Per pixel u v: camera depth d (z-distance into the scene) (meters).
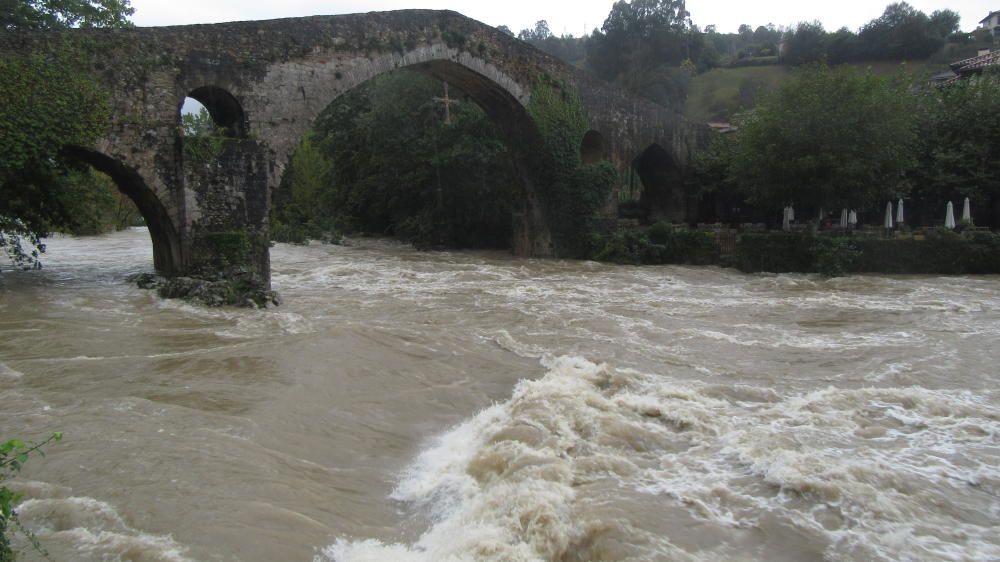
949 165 29.45
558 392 9.80
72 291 19.03
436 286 22.56
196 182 18.91
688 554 5.78
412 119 39.22
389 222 45.47
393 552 5.97
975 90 30.19
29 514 5.95
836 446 8.14
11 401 8.92
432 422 9.26
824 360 12.59
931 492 6.93
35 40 17.31
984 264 25.80
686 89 66.50
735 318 16.84
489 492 6.91
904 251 26.06
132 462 6.99
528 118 29.62
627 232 30.11
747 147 27.06
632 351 13.03
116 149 18.30
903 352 13.11
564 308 17.97
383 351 11.81
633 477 7.22
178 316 16.08
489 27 27.73
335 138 48.53
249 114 20.88
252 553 5.65
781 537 6.09
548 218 32.00
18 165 16.52
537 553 5.92
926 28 61.94
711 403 9.73
